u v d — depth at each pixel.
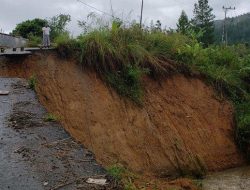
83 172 6.36
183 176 11.41
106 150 10.66
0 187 5.79
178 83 13.91
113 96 12.03
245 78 16.28
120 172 6.72
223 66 16.25
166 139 12.02
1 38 17.14
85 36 12.78
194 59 15.07
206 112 13.81
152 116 12.30
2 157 6.68
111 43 12.97
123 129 11.45
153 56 13.57
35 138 7.45
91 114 11.26
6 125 7.90
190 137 12.66
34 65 12.09
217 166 12.59
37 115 8.59
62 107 11.12
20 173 6.19
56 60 12.31
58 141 7.45
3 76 11.55
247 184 10.91
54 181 6.02
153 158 11.30
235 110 14.62
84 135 10.68
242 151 13.66
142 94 12.62
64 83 11.73
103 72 12.40
